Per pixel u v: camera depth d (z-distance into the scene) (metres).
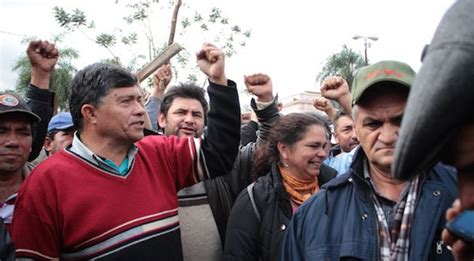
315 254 1.63
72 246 1.77
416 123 0.58
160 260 1.82
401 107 1.48
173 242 1.90
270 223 2.30
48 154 3.38
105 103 1.86
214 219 2.54
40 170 1.84
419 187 1.56
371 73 1.51
